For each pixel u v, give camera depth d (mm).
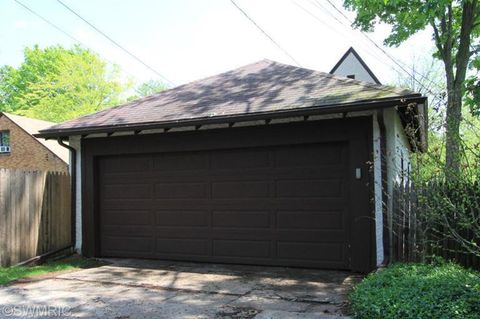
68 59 30797
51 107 30375
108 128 8453
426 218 6105
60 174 9383
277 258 7723
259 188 7926
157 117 8305
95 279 6969
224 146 8102
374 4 11000
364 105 6586
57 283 6719
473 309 4215
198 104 8578
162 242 8695
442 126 5965
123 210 9094
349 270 7191
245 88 8984
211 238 8266
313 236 7496
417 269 5672
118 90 32250
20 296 5922
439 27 12375
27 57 36375
